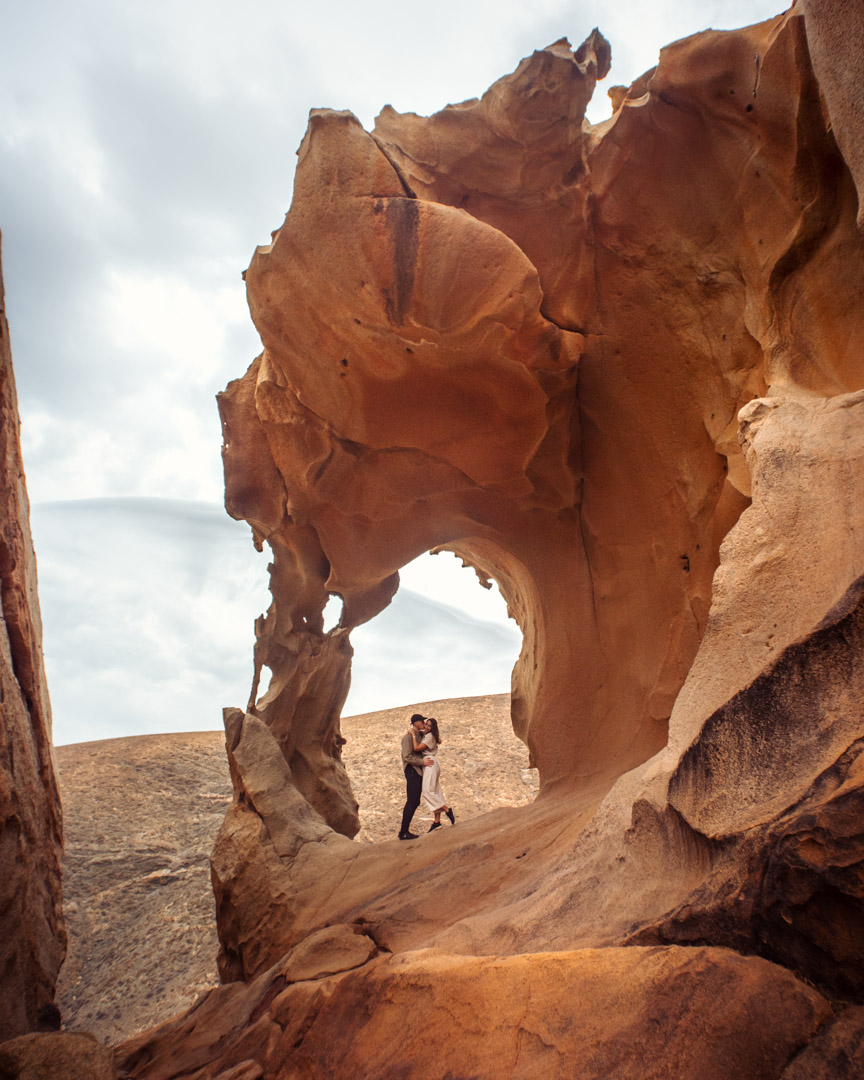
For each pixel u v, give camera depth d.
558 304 5.12
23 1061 2.78
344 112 4.67
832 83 2.39
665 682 5.22
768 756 2.03
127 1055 4.42
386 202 4.51
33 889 4.51
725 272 4.47
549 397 5.31
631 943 2.14
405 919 3.89
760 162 4.05
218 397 7.08
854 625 1.92
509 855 4.32
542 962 2.18
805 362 3.58
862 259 3.47
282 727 7.77
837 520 2.32
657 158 4.65
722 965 1.79
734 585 2.57
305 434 6.17
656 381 5.08
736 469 4.50
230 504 7.09
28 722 4.89
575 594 6.04
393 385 5.31
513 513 6.25
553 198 4.96
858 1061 1.43
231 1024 3.93
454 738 15.44
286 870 5.57
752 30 4.02
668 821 2.39
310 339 5.27
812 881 1.66
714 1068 1.61
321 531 6.92
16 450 5.39
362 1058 2.46
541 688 5.95
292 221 4.86
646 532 5.53
